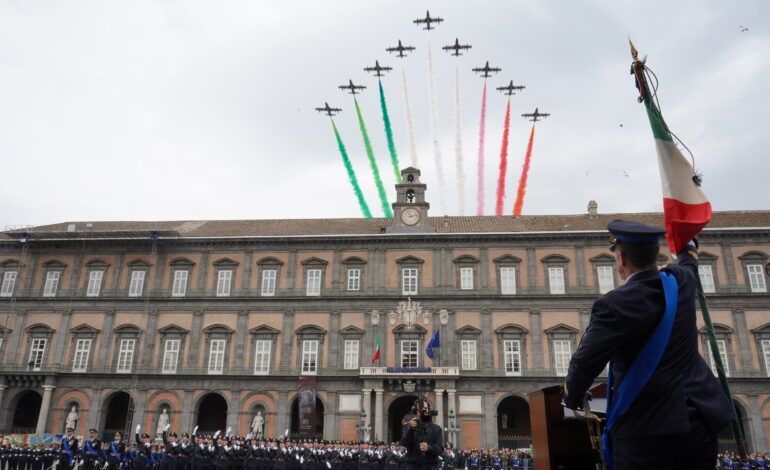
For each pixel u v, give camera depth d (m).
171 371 62.50
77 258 67.62
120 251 67.44
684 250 5.93
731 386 56.47
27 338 64.94
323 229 69.19
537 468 7.82
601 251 62.31
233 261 65.81
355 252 65.00
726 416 4.26
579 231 62.25
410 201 68.06
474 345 60.50
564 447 7.36
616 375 4.63
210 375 61.44
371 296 62.62
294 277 64.75
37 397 68.38
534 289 61.94
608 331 4.33
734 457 42.31
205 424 65.06
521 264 62.88
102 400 61.84
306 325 62.25
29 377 62.78
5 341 64.88
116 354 63.50
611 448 4.78
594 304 4.61
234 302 64.12
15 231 65.88
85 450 33.88
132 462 35.66
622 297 4.40
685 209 6.22
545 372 59.00
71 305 65.69
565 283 61.81
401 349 60.88
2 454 39.09
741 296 59.00
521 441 60.47
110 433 62.88
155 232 64.62
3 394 62.53
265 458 38.06
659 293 4.45
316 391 59.81
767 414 55.38
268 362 61.84
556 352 59.62
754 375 56.75
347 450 42.28
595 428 6.18
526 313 61.06
